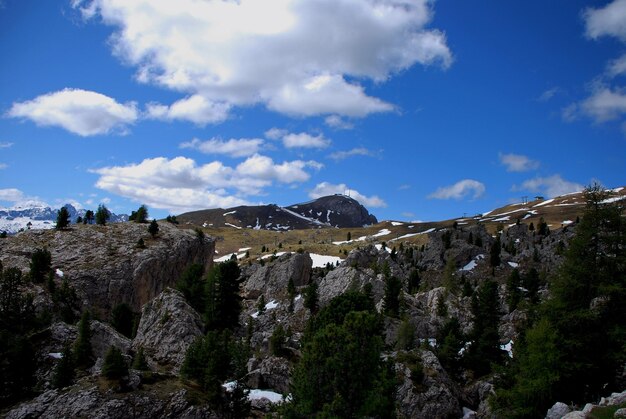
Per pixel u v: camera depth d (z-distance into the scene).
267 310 131.50
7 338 53.75
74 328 68.69
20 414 44.50
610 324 40.81
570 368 38.91
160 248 138.38
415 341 88.06
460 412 63.62
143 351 66.62
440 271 157.38
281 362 66.69
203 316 89.12
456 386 68.38
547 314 44.00
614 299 41.16
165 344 72.88
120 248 133.88
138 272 125.25
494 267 150.25
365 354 39.62
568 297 43.16
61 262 121.38
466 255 162.00
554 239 156.25
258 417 54.91
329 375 38.97
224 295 91.12
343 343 39.91
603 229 43.84
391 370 50.47
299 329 106.75
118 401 45.66
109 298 116.75
